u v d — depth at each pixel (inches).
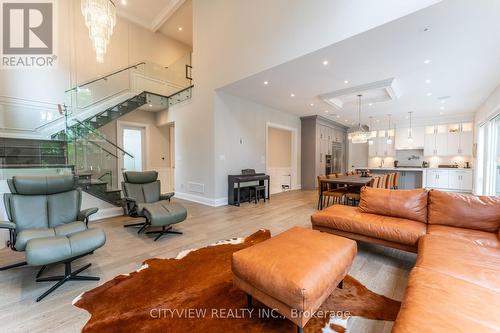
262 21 168.9
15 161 178.2
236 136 237.6
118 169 216.2
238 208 205.8
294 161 327.0
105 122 239.3
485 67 160.4
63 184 108.7
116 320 63.4
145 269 92.5
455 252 65.9
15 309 69.0
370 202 113.3
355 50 138.1
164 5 261.7
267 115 276.2
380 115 320.8
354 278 85.9
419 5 102.5
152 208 130.9
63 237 83.0
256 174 244.1
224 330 59.6
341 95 220.1
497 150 218.5
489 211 87.7
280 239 77.0
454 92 216.4
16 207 95.8
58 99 227.8
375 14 115.1
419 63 154.7
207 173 223.9
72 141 187.2
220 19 203.8
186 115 248.1
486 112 235.9
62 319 64.6
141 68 280.4
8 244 89.7
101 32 158.9
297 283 52.4
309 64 157.4
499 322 38.0
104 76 253.4
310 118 329.1
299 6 146.4
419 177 309.3
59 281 83.0
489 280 51.6
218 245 117.7
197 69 231.6
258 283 59.2
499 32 117.6
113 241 124.0
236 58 190.2
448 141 319.9
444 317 39.3
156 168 307.9
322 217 113.3
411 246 89.9
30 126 203.3
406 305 43.9
